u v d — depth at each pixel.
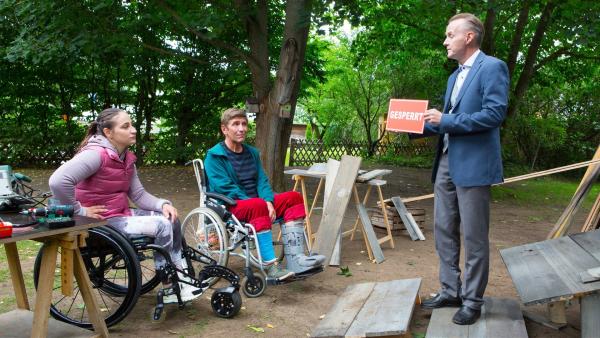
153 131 16.42
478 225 3.31
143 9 9.25
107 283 3.92
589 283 2.74
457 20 3.38
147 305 3.95
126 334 3.40
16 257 3.40
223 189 4.33
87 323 3.37
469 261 3.37
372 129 22.52
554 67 12.94
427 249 5.96
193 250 4.01
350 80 20.52
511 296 4.31
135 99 15.20
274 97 9.18
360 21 9.27
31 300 3.89
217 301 3.72
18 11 8.50
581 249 3.53
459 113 3.30
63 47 8.62
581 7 8.45
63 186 3.29
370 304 3.64
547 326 3.63
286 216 4.31
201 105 15.10
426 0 8.24
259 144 9.40
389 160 18.70
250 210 4.15
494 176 3.27
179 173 13.30
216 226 4.12
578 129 18.41
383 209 6.00
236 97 15.19
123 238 3.32
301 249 4.25
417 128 3.42
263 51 9.27
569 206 4.55
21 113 14.81
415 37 12.08
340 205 5.28
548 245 3.82
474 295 3.38
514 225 7.92
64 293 2.90
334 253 5.23
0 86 14.04
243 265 5.00
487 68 3.25
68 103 14.97
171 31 12.28
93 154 3.49
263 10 9.20
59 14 8.45
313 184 11.75
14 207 3.16
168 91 15.41
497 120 3.18
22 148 13.78
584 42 7.92
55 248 2.86
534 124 17.42
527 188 13.46
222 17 8.81
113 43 8.80
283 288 4.44
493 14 9.86
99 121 3.64
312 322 3.69
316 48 13.79
